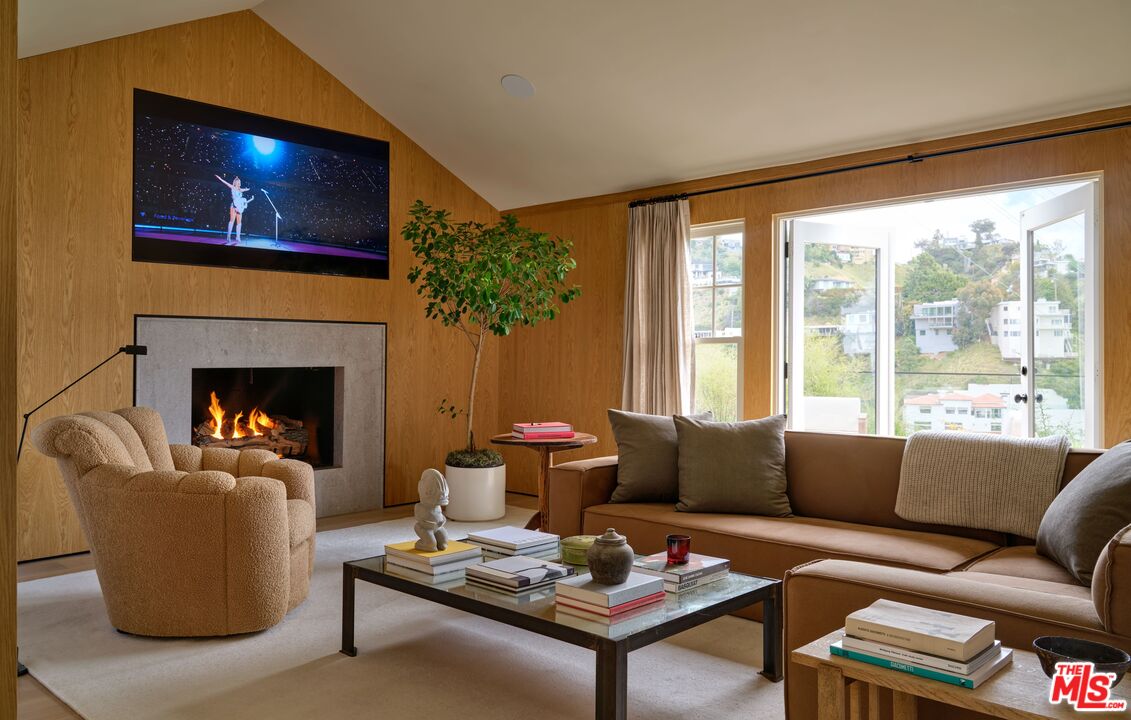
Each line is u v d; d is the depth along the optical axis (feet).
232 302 16.48
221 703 8.35
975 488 10.78
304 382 19.45
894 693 5.49
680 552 9.03
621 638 7.08
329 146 18.06
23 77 13.84
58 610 11.39
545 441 14.98
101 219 14.74
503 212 21.52
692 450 12.65
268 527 10.36
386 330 19.15
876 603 6.04
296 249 17.49
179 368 15.66
